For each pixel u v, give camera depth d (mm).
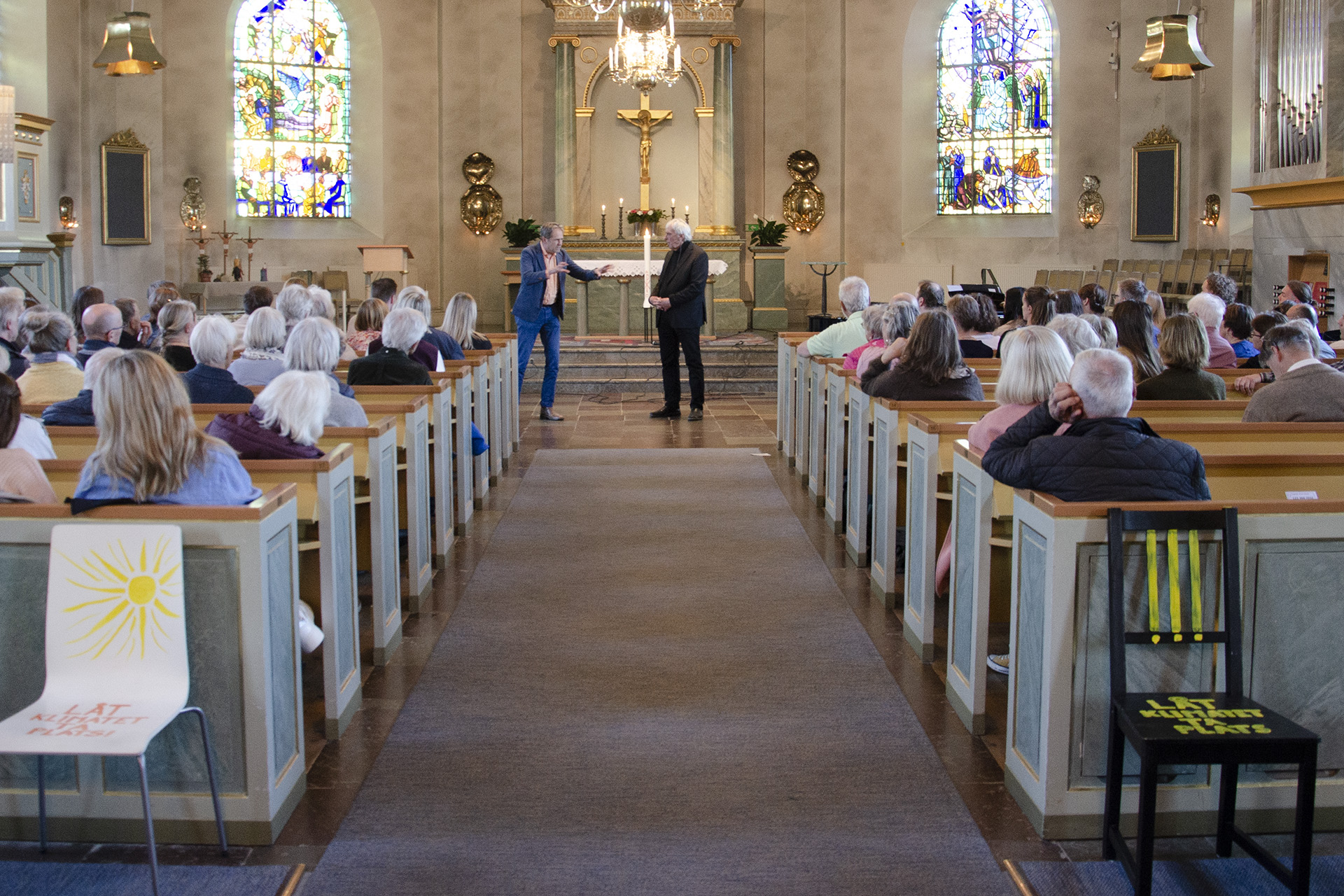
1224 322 7082
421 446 5402
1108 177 16609
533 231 16328
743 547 6430
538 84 17516
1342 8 11281
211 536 3170
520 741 3949
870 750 3893
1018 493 3521
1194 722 2955
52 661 3148
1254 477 3980
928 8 17250
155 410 3250
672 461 8828
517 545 6457
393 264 13383
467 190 17500
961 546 4168
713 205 16906
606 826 3371
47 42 14453
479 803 3512
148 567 3123
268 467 3867
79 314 7871
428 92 17359
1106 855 3203
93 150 15617
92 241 15656
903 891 3039
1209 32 15094
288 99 16984
